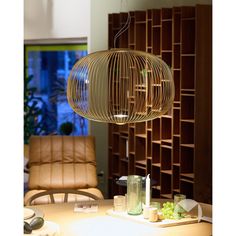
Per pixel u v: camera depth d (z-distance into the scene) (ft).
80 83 15.12
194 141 18.51
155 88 17.02
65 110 27.45
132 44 21.66
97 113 14.37
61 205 13.57
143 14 21.26
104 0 23.93
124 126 22.71
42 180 18.34
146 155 20.88
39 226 10.22
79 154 19.13
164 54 19.99
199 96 18.45
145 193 12.24
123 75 18.06
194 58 18.88
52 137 19.39
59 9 25.62
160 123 20.11
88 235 10.82
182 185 19.31
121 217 12.23
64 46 27.14
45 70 27.96
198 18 18.22
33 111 27.61
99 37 24.14
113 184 22.99
